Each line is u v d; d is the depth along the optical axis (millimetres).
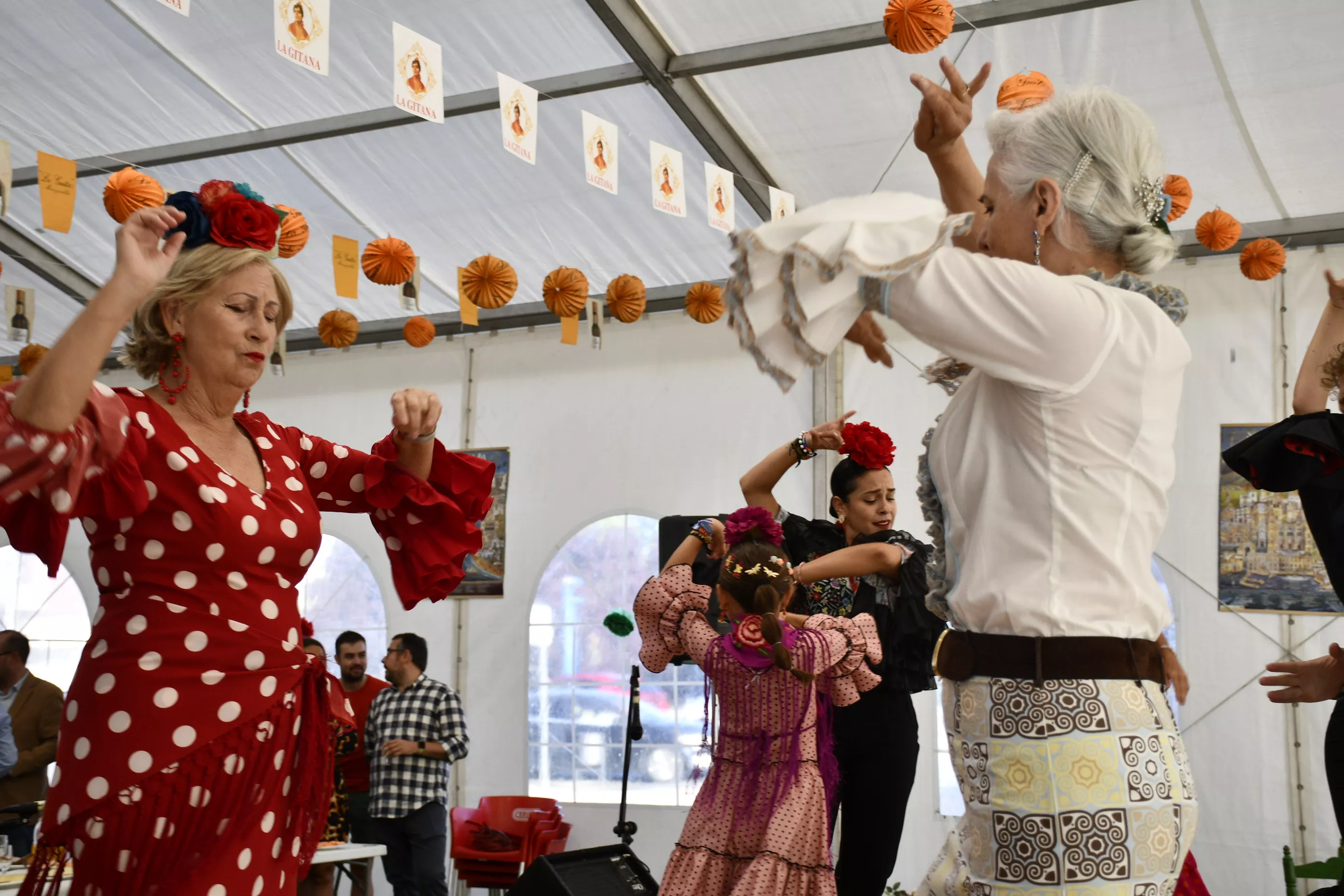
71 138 6602
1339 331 1997
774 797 2984
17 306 5934
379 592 7871
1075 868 1241
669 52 5641
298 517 1658
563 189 6559
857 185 6375
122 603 1528
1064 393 1237
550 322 7633
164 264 1343
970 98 1534
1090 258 1366
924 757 6320
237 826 1544
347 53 5781
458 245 7180
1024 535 1295
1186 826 1289
